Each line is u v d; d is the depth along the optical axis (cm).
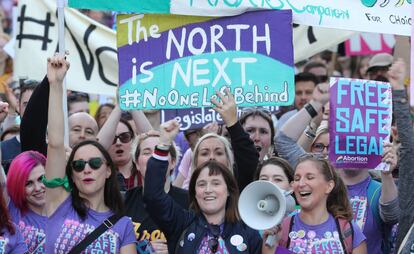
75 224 1401
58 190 1417
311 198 1412
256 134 1802
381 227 1603
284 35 1573
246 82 1575
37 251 1483
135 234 1452
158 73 1570
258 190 1370
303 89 2334
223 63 1575
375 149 1623
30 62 2098
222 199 1421
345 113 1617
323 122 1822
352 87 1625
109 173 1432
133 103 1569
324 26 1609
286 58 1573
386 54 2369
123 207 1440
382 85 1639
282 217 1333
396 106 1467
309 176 1415
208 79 1575
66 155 1517
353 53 2702
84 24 2081
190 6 1562
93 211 1415
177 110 1809
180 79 1572
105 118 2222
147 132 1689
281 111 2355
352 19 1627
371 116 1630
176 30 1574
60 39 1574
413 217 1427
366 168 1619
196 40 1575
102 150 1419
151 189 1398
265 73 1575
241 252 1402
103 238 1393
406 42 2236
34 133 1530
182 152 2127
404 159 1450
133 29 1570
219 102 1529
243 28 1577
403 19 1652
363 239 1414
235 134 1513
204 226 1421
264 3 1577
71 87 2056
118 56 1569
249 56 1575
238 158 1520
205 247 1405
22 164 1478
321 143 1775
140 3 1555
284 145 1739
